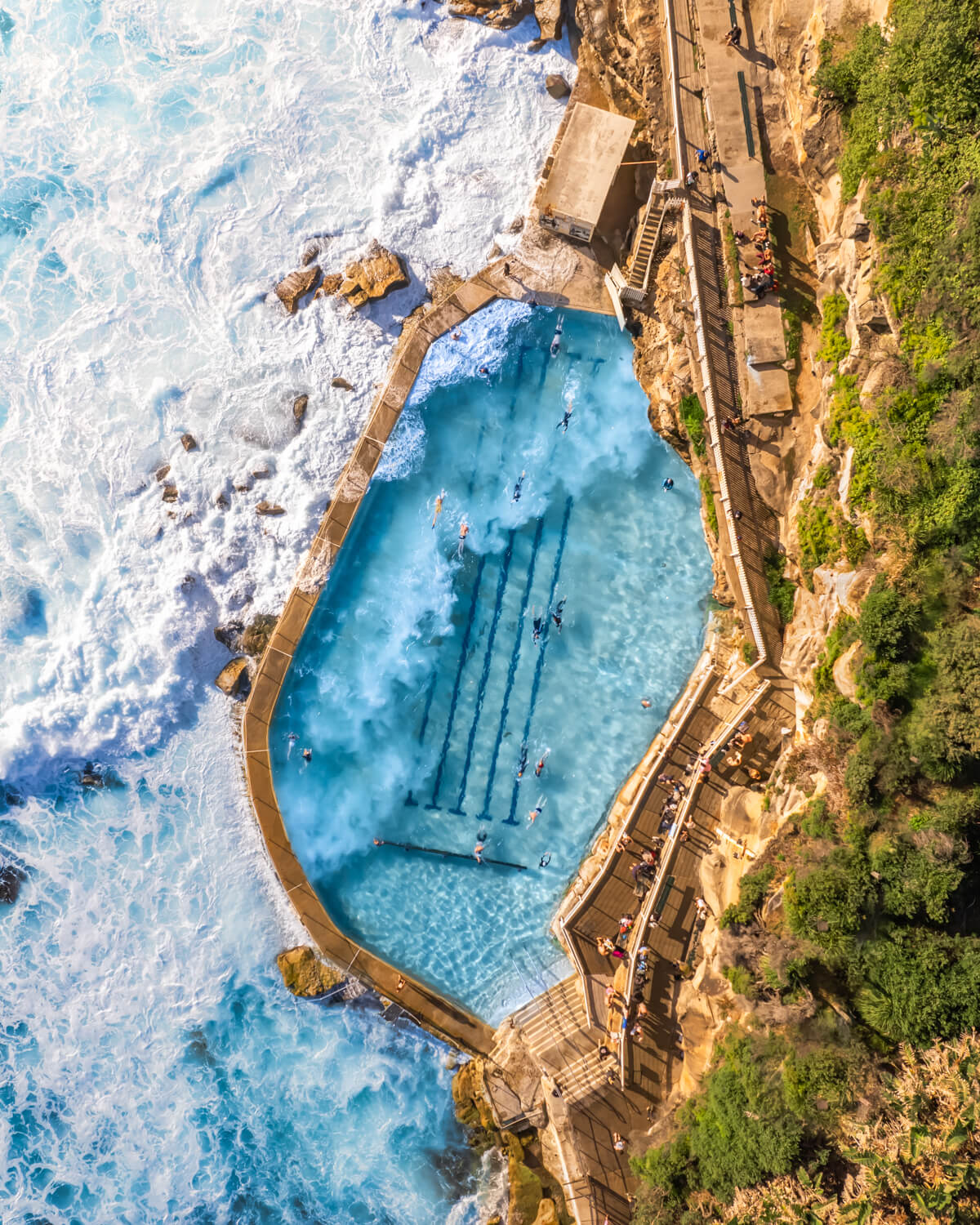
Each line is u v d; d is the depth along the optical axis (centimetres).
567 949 2831
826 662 2584
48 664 2945
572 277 3006
